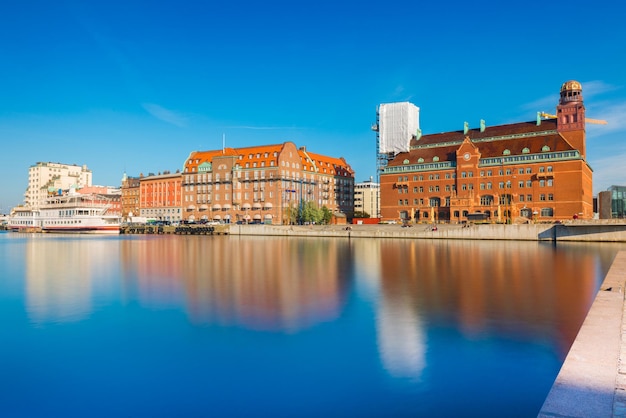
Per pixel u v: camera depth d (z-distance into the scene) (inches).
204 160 7509.8
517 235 4220.0
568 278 1669.5
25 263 2287.2
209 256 2696.9
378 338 898.7
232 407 625.3
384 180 6112.2
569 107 5265.8
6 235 6245.1
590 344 665.0
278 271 1918.1
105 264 2230.6
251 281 1622.8
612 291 1121.4
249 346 860.6
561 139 5088.6
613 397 474.9
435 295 1331.2
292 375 723.4
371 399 638.5
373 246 3646.7
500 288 1451.8
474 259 2431.1
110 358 807.7
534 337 893.2
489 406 611.5
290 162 6963.6
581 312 1098.1
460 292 1380.4
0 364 781.9
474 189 5423.2
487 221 5132.9
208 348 853.2
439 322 1012.5
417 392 657.0
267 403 634.8
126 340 904.9
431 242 4190.5
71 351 845.2
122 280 1664.6
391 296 1316.4
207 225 6427.2
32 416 607.8
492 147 5506.9
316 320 1039.0
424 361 772.0
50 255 2785.4
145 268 2049.7
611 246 3474.4
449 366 748.0
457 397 639.1
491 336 902.4
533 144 5201.8
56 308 1184.2
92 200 7504.9
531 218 5064.0
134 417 603.2
